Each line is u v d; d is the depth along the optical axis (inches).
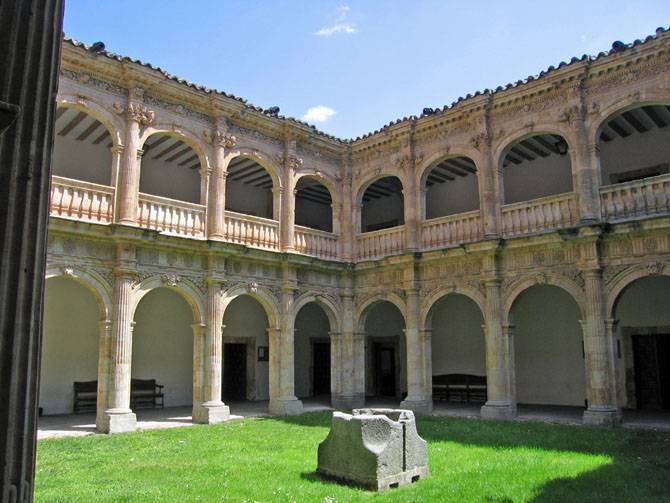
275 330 749.9
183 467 407.2
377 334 991.6
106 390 589.3
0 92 115.6
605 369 600.1
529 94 685.9
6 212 112.9
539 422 628.1
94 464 419.8
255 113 743.1
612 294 606.9
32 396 115.2
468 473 378.6
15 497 108.3
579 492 331.6
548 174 823.7
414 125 789.9
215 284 683.4
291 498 322.7
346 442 362.9
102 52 611.5
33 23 122.0
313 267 791.7
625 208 608.7
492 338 685.9
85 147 764.6
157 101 665.6
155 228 644.7
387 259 785.6
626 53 608.7
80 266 587.5
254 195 959.0
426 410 734.5
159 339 820.6
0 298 110.6
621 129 731.4
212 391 662.5
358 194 856.9
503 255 696.4
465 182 917.8
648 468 390.6
